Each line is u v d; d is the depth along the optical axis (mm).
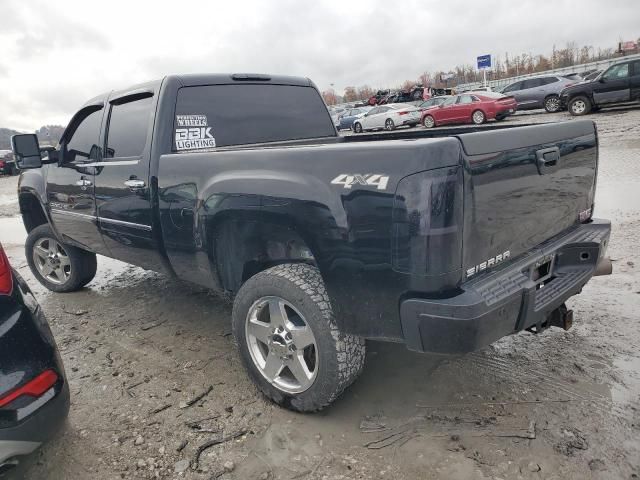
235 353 3621
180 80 3623
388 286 2264
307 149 2492
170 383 3270
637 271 4504
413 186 2105
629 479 2244
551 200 2740
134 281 5379
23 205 5168
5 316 2107
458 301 2137
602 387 2904
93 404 3080
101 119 4031
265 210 2648
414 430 2650
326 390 2633
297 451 2557
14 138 4086
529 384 2982
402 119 23172
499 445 2494
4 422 2006
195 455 2576
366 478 2346
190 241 3219
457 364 3252
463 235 2162
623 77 16734
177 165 3211
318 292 2578
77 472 2510
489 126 3338
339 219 2342
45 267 5168
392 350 3490
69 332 4172
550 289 2721
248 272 3109
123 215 3729
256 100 4125
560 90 20281
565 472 2299
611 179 8281
